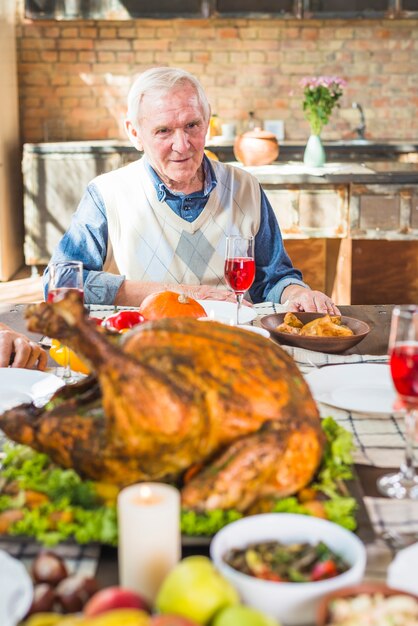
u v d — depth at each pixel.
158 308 1.74
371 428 1.29
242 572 0.82
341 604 0.74
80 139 6.17
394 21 6.02
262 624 0.69
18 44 6.01
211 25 6.02
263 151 4.83
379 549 0.90
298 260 5.08
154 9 5.69
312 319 1.87
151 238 2.50
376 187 4.50
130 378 0.91
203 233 2.51
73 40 6.02
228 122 6.17
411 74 6.11
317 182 4.50
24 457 1.10
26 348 1.60
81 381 1.16
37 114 6.12
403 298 4.68
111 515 0.92
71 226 2.53
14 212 5.88
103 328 1.10
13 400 1.38
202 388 0.96
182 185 2.46
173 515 0.80
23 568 0.82
